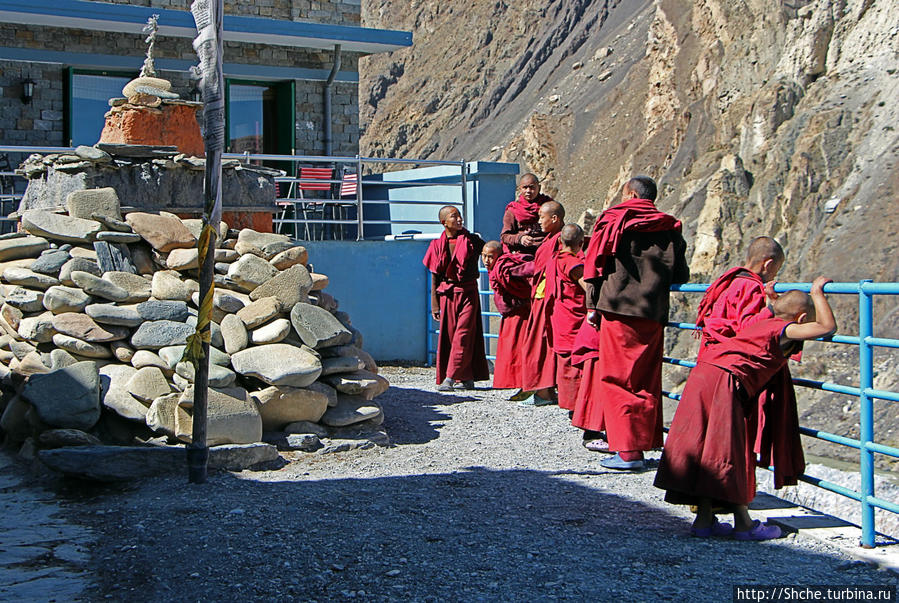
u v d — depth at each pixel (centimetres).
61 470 621
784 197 5941
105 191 825
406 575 446
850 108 6128
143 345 736
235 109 1772
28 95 1580
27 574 455
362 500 589
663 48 8000
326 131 1819
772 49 6975
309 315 784
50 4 1502
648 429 663
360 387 784
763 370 500
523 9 11856
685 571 455
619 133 8625
